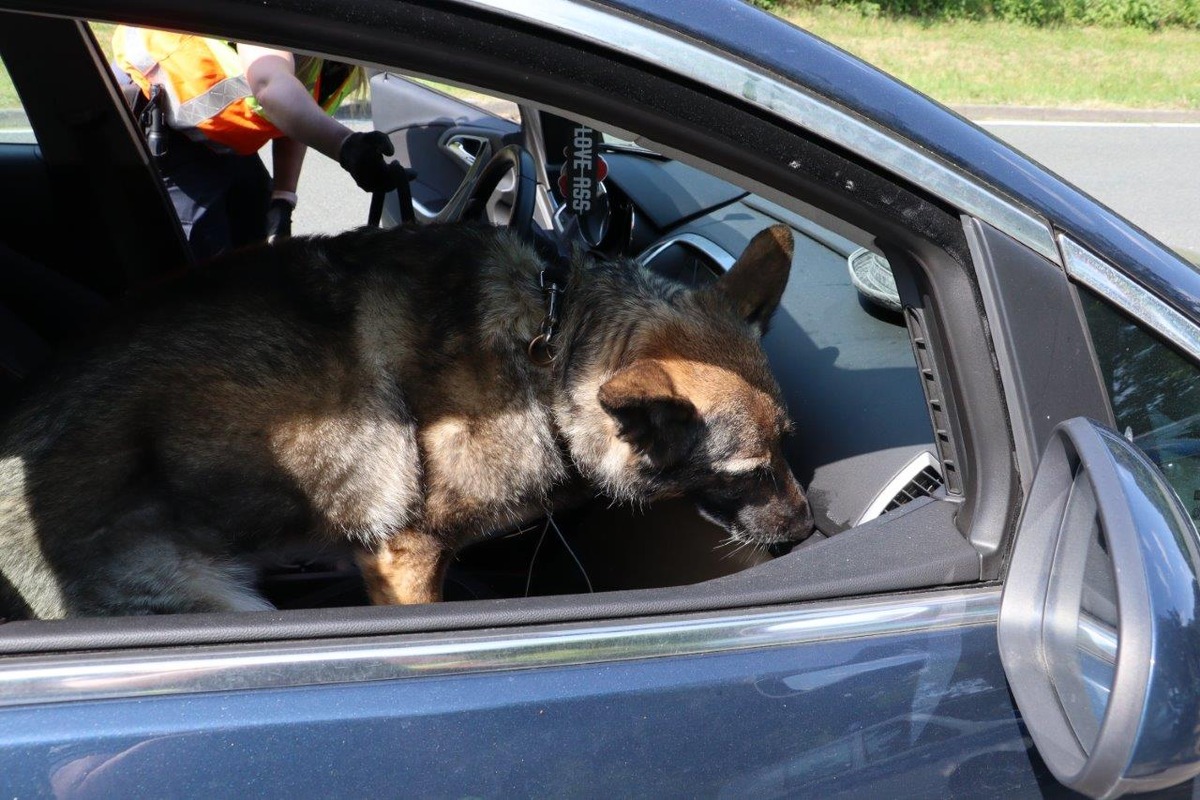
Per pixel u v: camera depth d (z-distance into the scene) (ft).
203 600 6.41
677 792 3.69
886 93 4.18
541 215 10.53
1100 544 3.76
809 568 4.44
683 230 9.35
